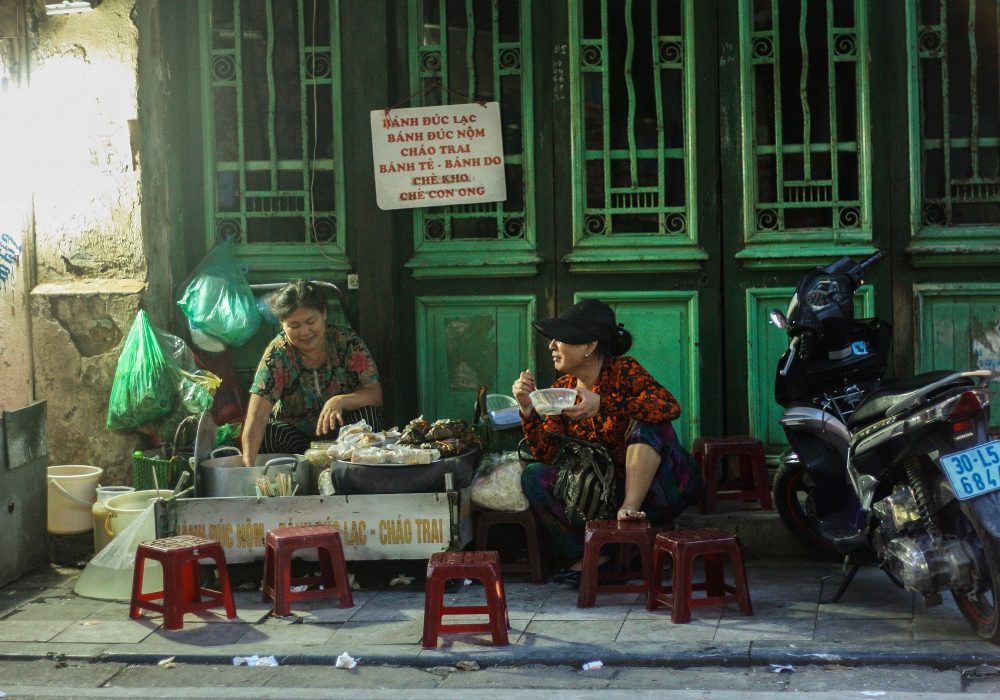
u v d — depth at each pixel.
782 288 6.89
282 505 5.93
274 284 7.19
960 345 6.75
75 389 7.02
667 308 7.02
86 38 6.99
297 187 7.30
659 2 6.94
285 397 6.71
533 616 5.45
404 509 5.86
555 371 7.12
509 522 6.05
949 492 4.82
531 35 7.04
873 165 6.79
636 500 5.70
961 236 6.73
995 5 6.70
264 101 7.29
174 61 7.28
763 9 6.87
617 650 4.90
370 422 6.66
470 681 4.69
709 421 7.00
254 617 5.57
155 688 4.71
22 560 6.45
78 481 6.72
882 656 4.69
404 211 7.18
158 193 7.12
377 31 7.04
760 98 6.90
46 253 7.08
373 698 4.49
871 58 6.77
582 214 7.04
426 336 7.21
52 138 7.03
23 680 4.88
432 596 5.04
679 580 5.24
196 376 6.86
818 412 5.72
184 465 6.60
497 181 7.10
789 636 4.99
